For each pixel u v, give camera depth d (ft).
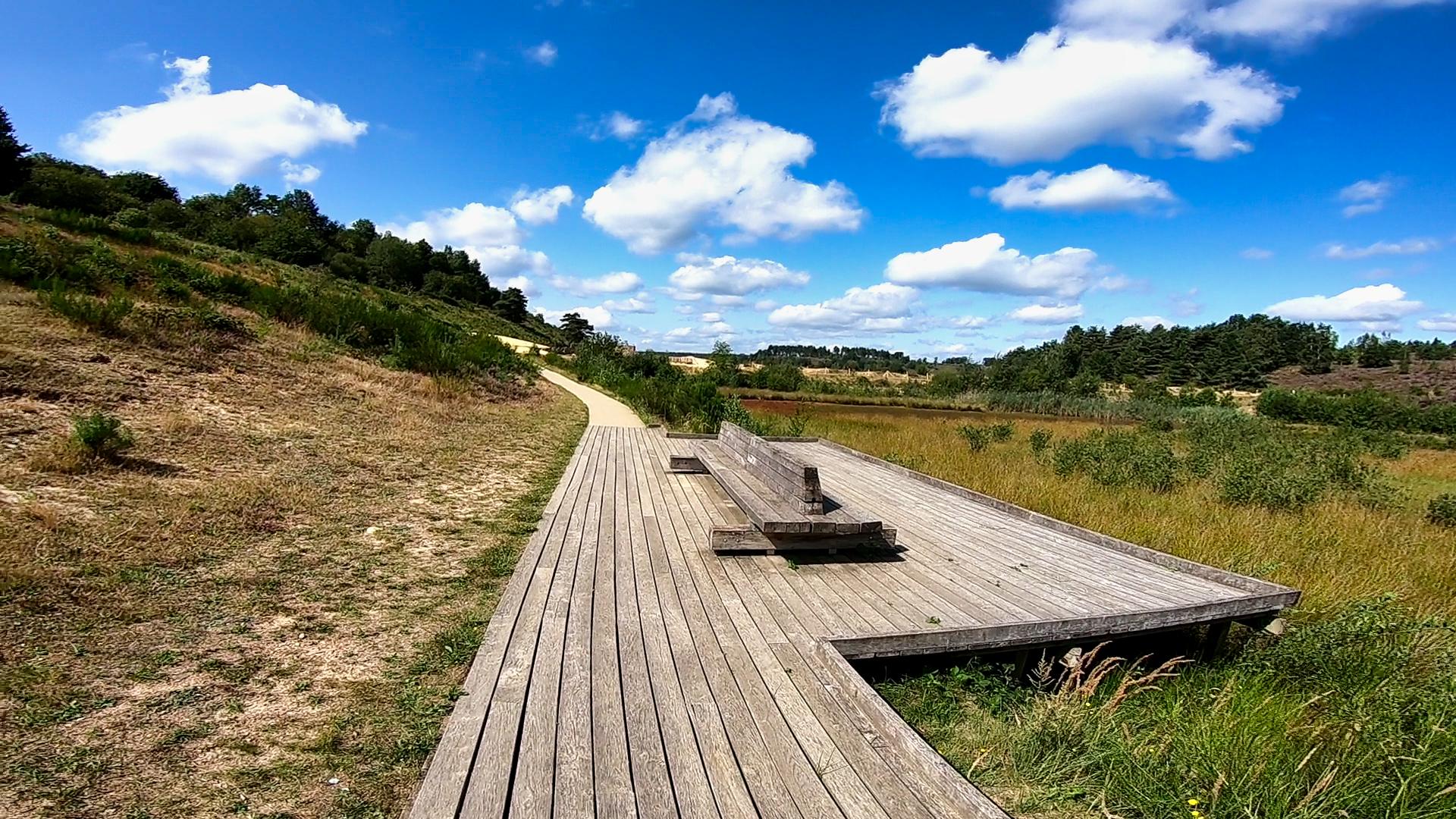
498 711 8.96
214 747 8.23
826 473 29.68
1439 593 19.77
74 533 13.76
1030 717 10.80
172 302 41.96
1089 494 31.27
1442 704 10.71
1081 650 13.00
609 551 16.65
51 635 10.23
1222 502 32.09
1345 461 40.42
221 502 17.38
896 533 17.01
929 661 12.65
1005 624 12.26
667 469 28.68
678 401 62.18
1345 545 23.62
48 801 6.98
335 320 51.49
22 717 8.31
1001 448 52.65
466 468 26.55
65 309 30.68
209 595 12.53
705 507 21.67
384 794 7.63
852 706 9.45
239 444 23.15
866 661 12.17
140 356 29.58
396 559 15.64
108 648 10.20
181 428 23.02
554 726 8.66
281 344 41.34
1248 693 12.15
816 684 10.03
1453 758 9.69
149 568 13.14
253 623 11.70
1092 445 45.55
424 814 6.82
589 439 37.99
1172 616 13.48
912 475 28.63
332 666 10.50
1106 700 12.09
